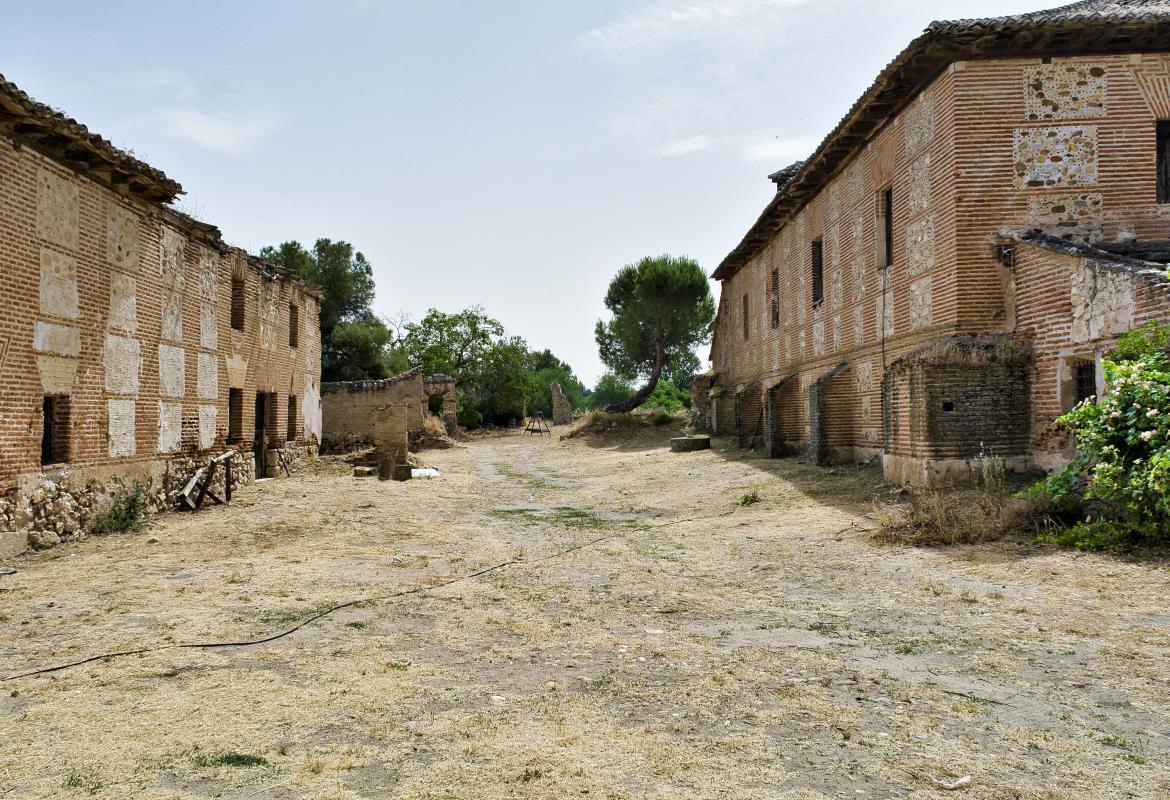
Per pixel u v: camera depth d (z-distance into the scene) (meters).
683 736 4.32
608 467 25.12
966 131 12.33
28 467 10.39
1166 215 12.15
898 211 14.70
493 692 5.07
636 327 47.31
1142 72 12.20
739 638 6.34
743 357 29.20
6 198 10.02
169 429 14.64
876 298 15.84
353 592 8.12
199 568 9.38
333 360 45.44
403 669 5.56
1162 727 4.32
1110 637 5.82
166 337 14.51
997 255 12.28
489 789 3.66
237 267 18.25
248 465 19.05
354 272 48.00
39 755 4.06
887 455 13.46
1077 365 11.06
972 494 10.99
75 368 11.52
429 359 50.56
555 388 63.69
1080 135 12.24
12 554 9.93
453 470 26.48
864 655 5.78
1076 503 9.15
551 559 10.12
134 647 6.11
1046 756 3.99
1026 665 5.39
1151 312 9.38
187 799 3.56
